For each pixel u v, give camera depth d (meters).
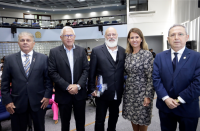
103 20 12.16
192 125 1.38
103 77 1.84
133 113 1.81
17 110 1.68
